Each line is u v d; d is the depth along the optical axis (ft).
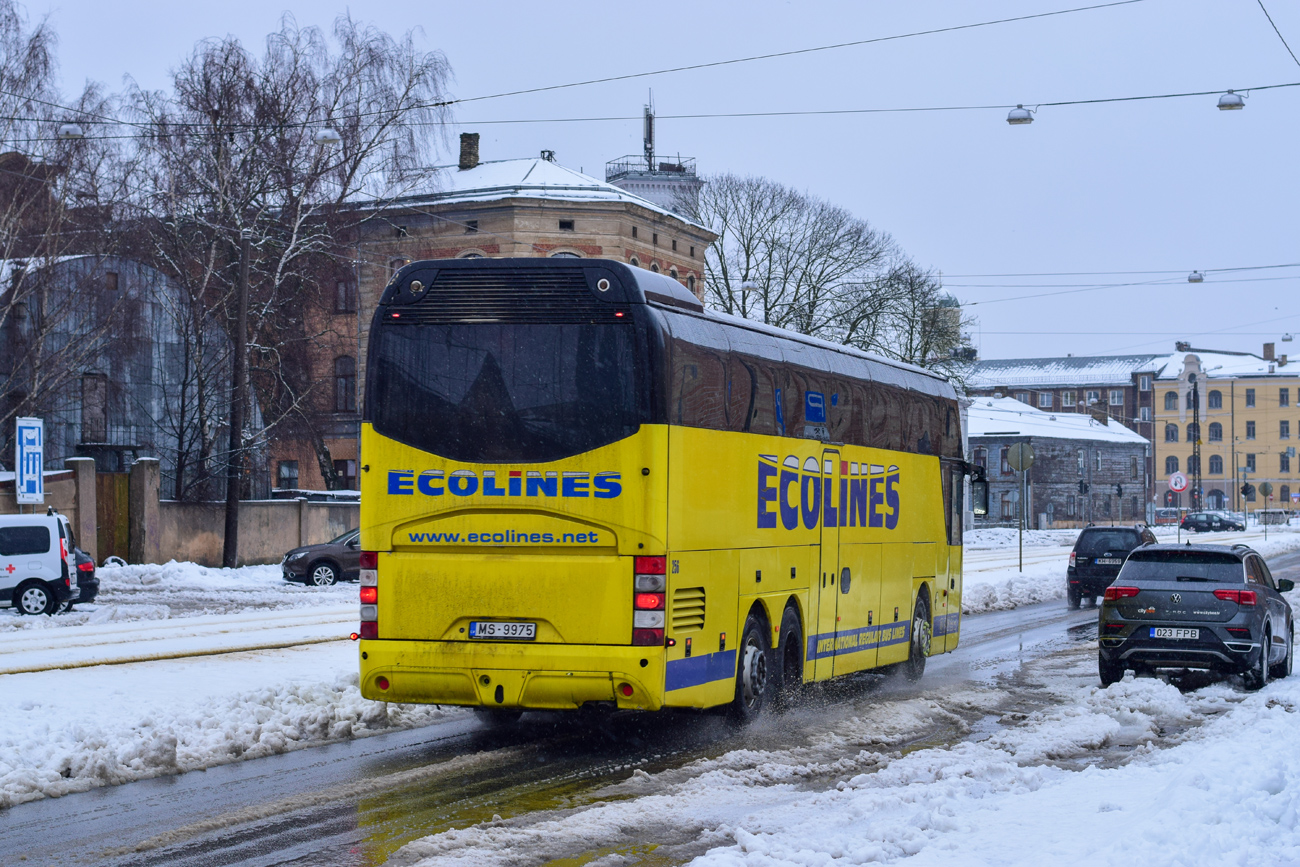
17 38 125.08
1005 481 330.54
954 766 32.48
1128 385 485.97
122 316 130.41
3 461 126.82
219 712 39.09
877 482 53.72
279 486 189.37
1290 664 58.49
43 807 29.73
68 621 75.25
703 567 37.42
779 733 41.39
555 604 35.04
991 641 74.64
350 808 29.68
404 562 36.04
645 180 248.32
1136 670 52.95
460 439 35.86
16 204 125.08
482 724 42.57
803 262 199.52
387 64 143.54
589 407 35.27
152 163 132.26
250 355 139.03
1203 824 23.48
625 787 32.19
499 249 177.27
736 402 40.06
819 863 23.04
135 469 121.80
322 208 138.82
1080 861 21.63
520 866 24.45
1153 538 105.81
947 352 214.69
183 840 26.66
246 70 134.82
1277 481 474.90
